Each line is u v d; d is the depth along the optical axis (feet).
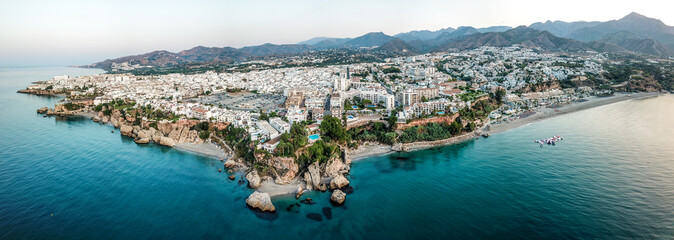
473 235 363.35
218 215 412.57
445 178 515.91
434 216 404.77
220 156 618.44
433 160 600.39
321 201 447.83
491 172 531.09
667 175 486.38
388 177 525.75
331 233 373.81
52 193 471.21
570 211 400.26
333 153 549.95
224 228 385.70
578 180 483.10
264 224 393.70
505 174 519.19
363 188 485.56
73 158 615.57
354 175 535.60
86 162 594.65
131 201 447.83
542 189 460.96
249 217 408.26
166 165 577.84
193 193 469.98
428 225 385.50
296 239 363.76
